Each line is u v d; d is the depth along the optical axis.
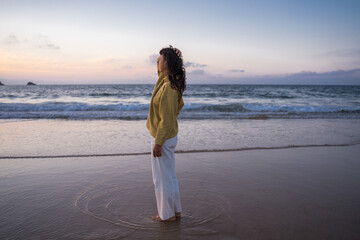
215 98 27.00
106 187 3.20
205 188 3.23
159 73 2.26
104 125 7.96
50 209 2.61
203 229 2.27
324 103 22.38
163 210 2.34
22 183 3.29
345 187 3.34
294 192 3.15
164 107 2.05
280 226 2.33
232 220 2.44
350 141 6.20
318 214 2.58
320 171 3.98
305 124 8.93
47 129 7.12
